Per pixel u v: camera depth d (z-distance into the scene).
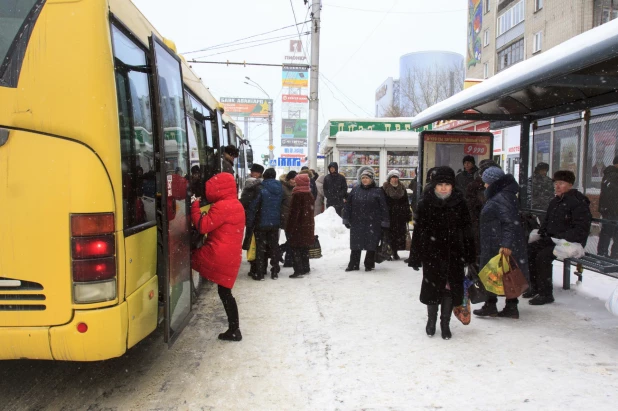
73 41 2.98
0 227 2.95
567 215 5.66
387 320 5.37
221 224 4.56
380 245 8.16
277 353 4.45
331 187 12.12
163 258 3.50
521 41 31.56
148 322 3.58
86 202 2.95
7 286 2.98
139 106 3.66
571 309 5.62
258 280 7.43
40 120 2.95
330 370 4.05
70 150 2.96
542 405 3.39
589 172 6.39
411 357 4.29
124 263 3.15
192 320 5.50
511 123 8.55
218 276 4.64
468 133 8.89
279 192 7.38
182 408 3.43
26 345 2.97
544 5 28.33
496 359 4.21
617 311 4.32
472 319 5.37
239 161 14.03
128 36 3.53
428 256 4.66
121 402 3.52
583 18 25.05
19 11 2.98
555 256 5.79
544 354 4.30
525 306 5.82
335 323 5.29
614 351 4.34
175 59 4.28
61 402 3.53
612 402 3.41
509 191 5.11
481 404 3.42
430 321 4.80
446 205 4.62
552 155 7.13
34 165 2.95
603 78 4.98
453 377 3.87
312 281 7.34
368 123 18.84
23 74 2.96
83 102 2.97
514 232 5.02
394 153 15.48
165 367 4.14
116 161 3.09
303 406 3.45
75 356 3.00
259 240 7.36
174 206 3.78
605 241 6.06
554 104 6.86
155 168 3.88
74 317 2.96
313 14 15.06
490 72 36.22
